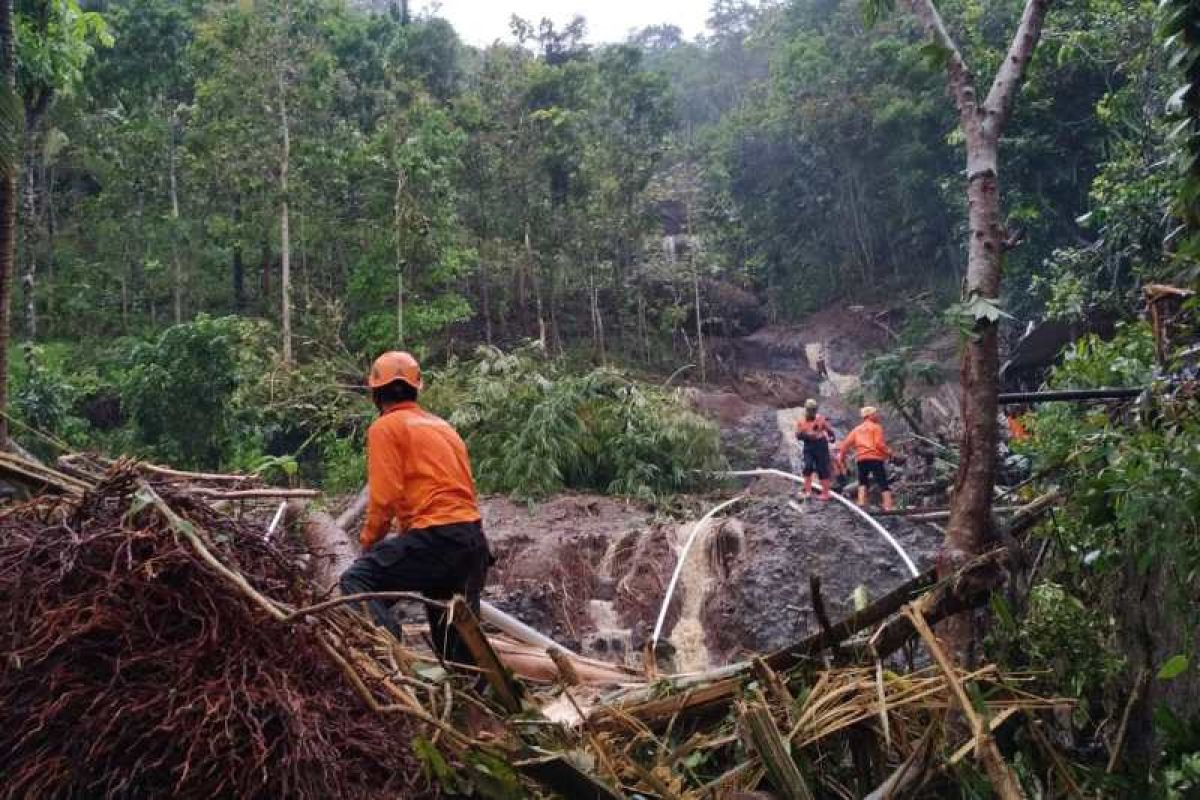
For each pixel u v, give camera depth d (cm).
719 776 366
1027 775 391
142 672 268
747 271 4156
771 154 3956
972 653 462
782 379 3372
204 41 2631
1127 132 1437
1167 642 460
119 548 279
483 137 3180
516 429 1577
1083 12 1487
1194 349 528
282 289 2562
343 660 286
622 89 3525
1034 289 1645
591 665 529
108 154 2875
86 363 2545
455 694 313
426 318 2600
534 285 3222
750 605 1203
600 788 305
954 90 522
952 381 2302
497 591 1247
